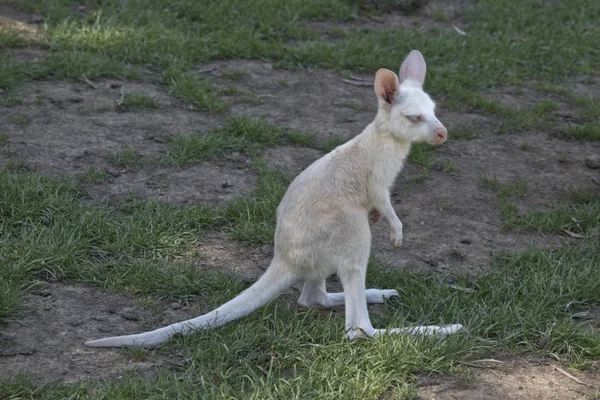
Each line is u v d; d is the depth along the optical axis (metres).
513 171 10.20
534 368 6.48
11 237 7.80
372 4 14.88
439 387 6.17
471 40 13.69
